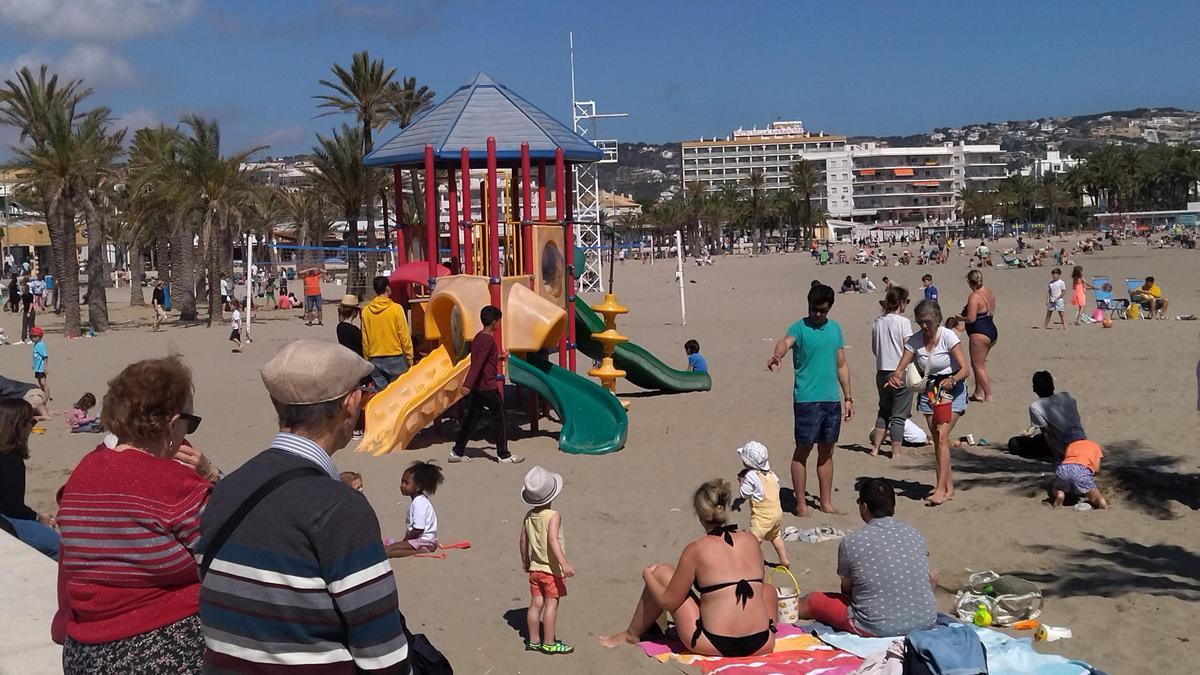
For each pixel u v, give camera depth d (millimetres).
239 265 68062
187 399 3371
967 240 135125
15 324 37375
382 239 83312
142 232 51625
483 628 6758
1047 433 9883
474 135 14133
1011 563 7773
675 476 11031
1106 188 152375
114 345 28891
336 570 2551
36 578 5945
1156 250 70500
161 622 3188
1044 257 64500
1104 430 12328
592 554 8336
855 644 6039
